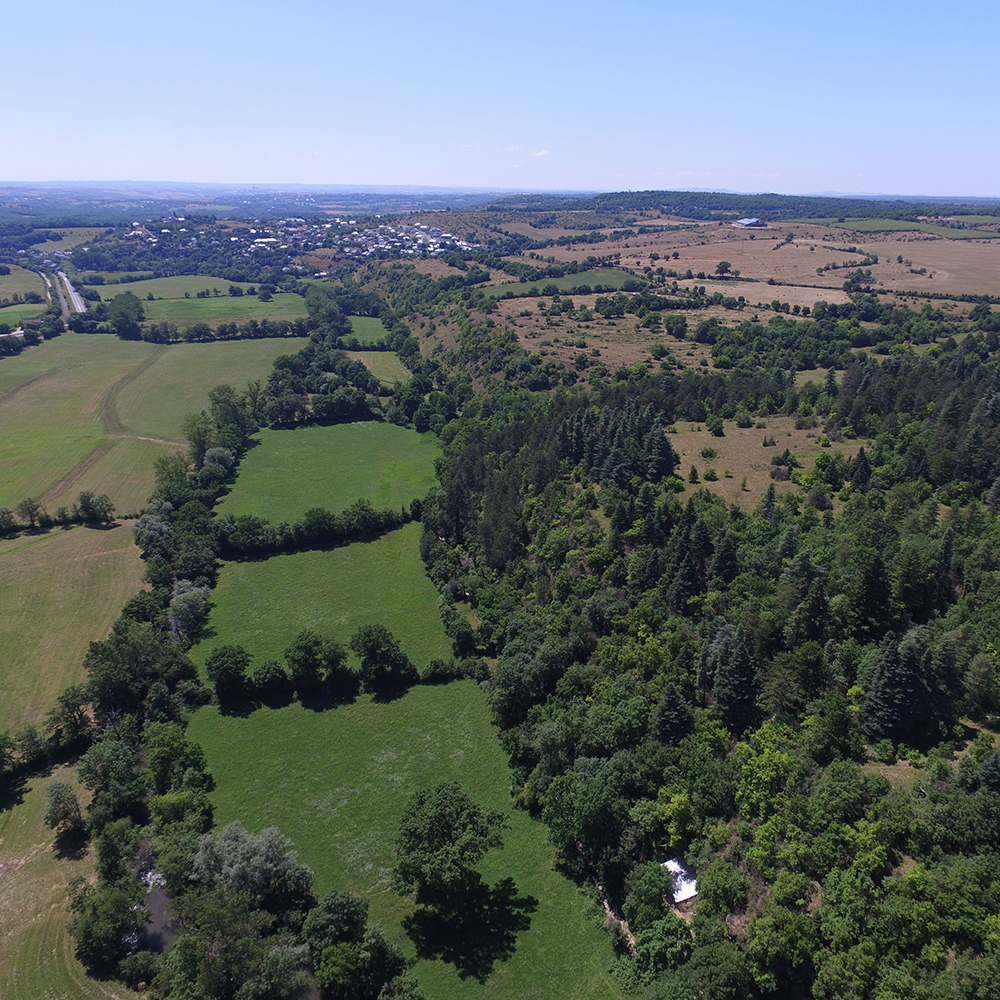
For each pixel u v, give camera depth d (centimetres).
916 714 7244
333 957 6219
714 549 10450
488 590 12519
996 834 5816
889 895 5678
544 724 8750
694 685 8744
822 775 6919
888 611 8544
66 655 11119
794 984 5791
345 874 7731
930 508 10562
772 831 6569
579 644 10138
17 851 7888
